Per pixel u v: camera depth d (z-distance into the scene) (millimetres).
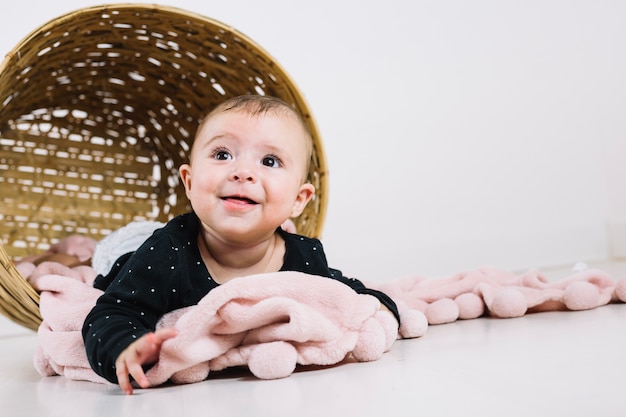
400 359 927
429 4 2426
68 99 1818
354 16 2318
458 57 2461
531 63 2566
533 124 2557
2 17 1867
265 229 1044
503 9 2535
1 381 1027
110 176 1961
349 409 667
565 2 2588
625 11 2469
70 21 1331
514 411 621
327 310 930
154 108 1899
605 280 1340
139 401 787
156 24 1495
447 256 2389
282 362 849
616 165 2559
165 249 989
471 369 819
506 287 1335
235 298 877
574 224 2586
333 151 2262
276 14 2215
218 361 896
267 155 1058
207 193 1028
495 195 2482
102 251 1445
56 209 1887
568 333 1030
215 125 1062
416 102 2389
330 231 2234
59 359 992
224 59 1578
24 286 1167
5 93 1442
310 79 2248
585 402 637
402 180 2352
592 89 2607
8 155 1825
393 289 1318
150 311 954
